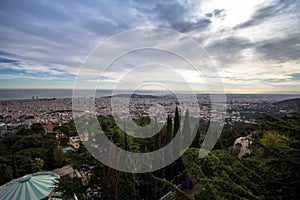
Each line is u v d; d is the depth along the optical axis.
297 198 2.29
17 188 13.06
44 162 25.62
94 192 9.16
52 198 12.79
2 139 30.62
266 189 2.52
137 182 8.10
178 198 2.72
